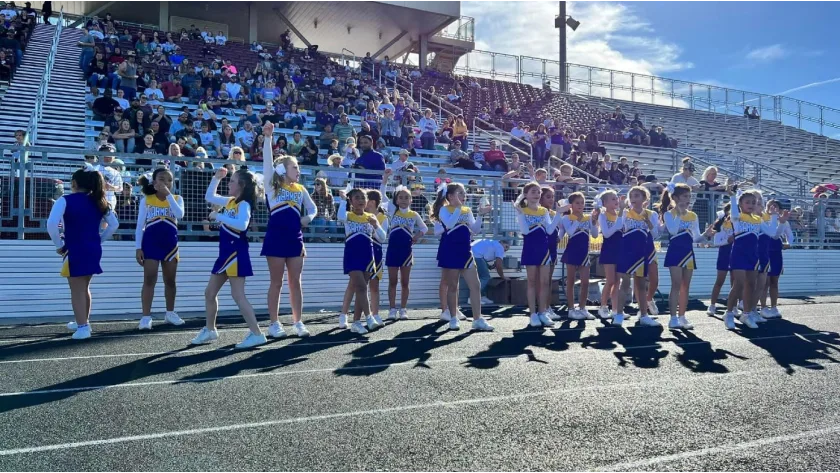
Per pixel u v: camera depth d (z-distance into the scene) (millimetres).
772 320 9070
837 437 3547
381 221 9070
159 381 4781
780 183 24469
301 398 4285
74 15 27141
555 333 7508
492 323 8453
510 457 3160
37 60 18438
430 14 29922
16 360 5598
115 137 12578
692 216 8172
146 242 7641
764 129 31703
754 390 4641
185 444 3344
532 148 18594
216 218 6238
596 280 11484
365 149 12094
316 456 3162
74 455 3184
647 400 4305
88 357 5738
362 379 4875
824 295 14594
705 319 9133
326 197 10773
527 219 8148
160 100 16922
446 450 3258
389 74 26031
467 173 15859
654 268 9625
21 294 8930
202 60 22297
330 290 10734
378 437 3459
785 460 3170
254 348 6219
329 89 21875
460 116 20000
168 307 8102
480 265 11352
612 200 8523
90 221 6852
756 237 8117
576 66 31859
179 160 9812
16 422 3736
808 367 5535
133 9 28453
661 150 24344
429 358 5766
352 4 28547
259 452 3221
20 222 9055
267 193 6828
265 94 19250
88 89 16828
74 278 6816
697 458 3184
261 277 10281
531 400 4273
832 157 29344
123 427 3639
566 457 3170
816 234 15961
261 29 31344
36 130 13820
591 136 20938
